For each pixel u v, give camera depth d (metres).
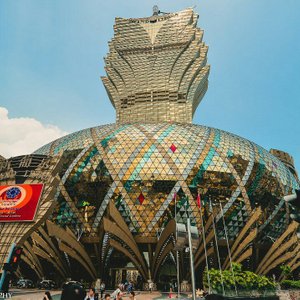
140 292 52.47
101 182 65.62
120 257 64.06
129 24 135.25
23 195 45.47
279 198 72.88
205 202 63.97
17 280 61.44
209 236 57.25
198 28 130.12
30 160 50.97
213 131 80.50
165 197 63.56
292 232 63.50
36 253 56.03
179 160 67.38
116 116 120.31
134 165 66.56
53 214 65.62
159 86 119.75
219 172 67.56
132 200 63.47
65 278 59.69
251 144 81.06
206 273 44.31
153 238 60.94
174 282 61.50
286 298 35.56
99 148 70.88
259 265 62.38
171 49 124.50
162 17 135.62
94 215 63.97
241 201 66.44
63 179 67.94
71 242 55.41
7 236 42.38
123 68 127.00
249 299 30.31
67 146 75.12
